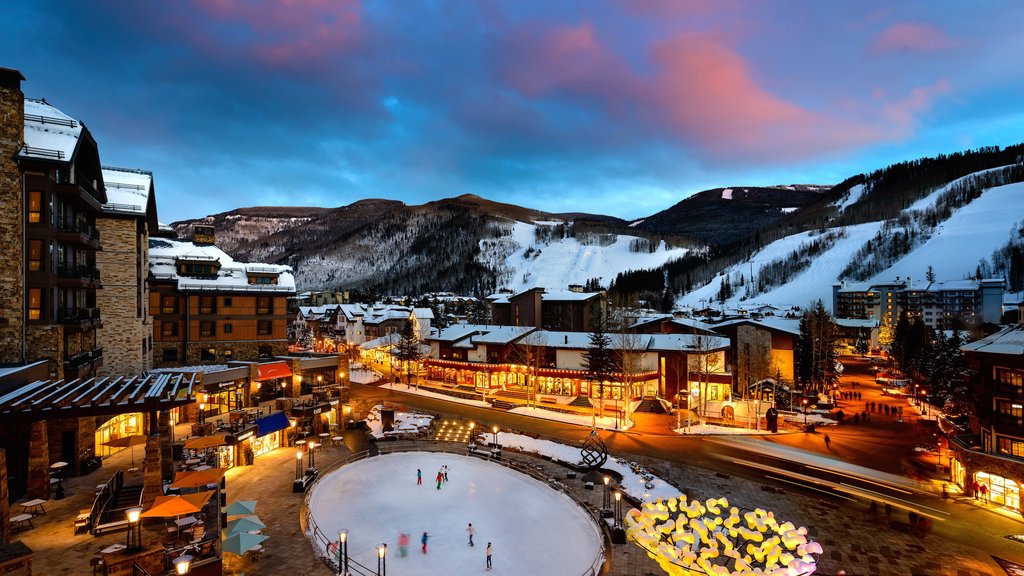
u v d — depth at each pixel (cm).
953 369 7288
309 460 4716
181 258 6800
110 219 5028
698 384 7412
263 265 7331
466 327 9606
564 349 8031
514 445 5597
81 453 3581
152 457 2897
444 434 6062
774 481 4391
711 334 8125
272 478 4319
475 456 5334
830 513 3731
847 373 11212
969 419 4734
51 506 2961
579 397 7662
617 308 13175
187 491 3177
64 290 4109
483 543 3459
